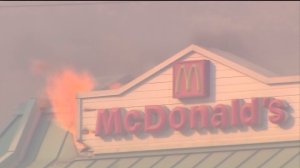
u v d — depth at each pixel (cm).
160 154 4975
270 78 4800
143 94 5094
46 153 5356
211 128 4906
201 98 4950
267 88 4803
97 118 5175
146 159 4975
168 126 5006
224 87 4903
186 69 4969
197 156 4856
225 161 4741
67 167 5131
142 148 5050
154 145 5025
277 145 4725
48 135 5509
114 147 5125
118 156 5078
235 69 4888
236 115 4841
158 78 5069
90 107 5216
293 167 4512
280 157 4625
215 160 4775
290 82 4753
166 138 5003
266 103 4781
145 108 5062
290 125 4719
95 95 5206
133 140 5081
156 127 5006
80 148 5206
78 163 5144
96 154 5156
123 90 5141
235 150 4803
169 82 5038
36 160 5319
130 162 4994
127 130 5081
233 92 4875
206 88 4912
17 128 5578
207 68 4928
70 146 5353
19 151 5341
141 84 5106
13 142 5369
